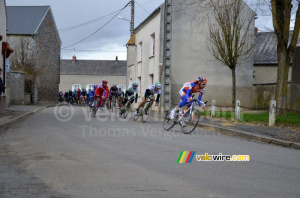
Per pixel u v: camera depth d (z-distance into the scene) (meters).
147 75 19.27
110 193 3.52
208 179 4.15
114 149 6.11
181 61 16.36
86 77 54.34
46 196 3.41
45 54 29.80
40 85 28.53
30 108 18.91
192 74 16.41
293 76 14.05
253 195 3.54
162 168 4.69
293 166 5.08
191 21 15.56
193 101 8.80
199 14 16.19
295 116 11.88
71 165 4.81
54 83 33.06
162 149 6.17
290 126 9.62
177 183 3.94
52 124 10.55
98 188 3.69
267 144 7.43
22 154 5.66
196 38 16.38
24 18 28.16
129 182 3.95
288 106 14.42
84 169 4.58
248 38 15.27
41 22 28.25
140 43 21.97
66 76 54.25
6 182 3.92
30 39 26.66
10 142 6.95
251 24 16.30
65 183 3.89
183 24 16.34
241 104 16.75
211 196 3.46
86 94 29.42
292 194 3.61
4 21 15.24
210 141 7.42
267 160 5.48
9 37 26.56
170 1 14.91
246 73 16.80
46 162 5.01
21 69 25.84
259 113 14.25
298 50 13.77
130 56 25.75
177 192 3.58
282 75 11.80
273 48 23.34
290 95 14.23
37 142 6.91
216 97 16.56
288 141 7.31
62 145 6.54
